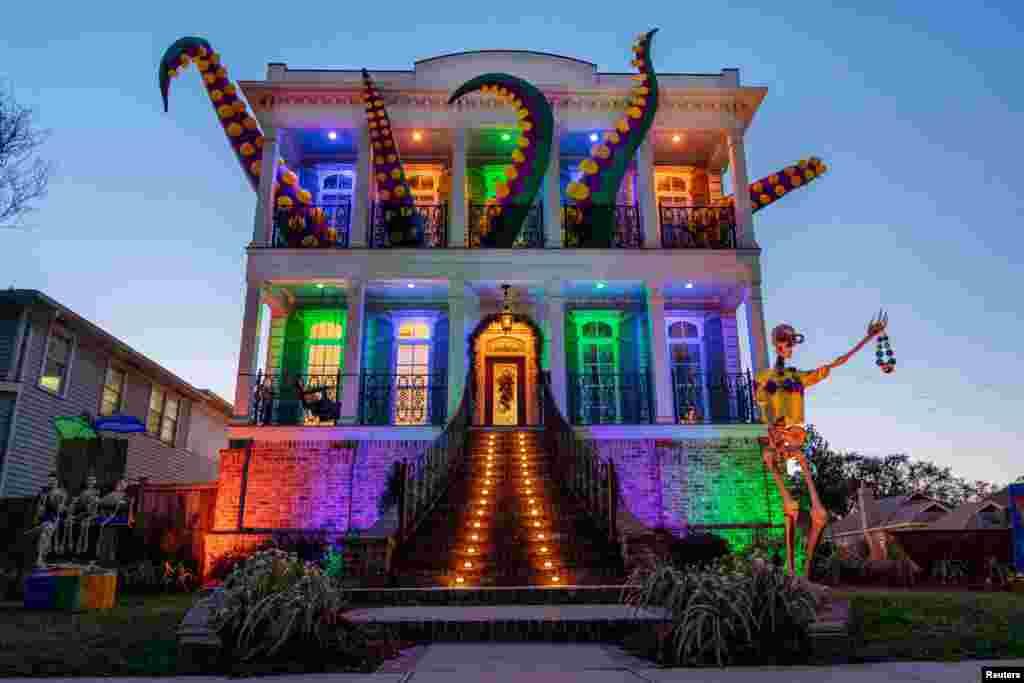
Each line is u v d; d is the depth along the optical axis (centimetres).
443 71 1595
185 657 484
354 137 1633
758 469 1391
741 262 1527
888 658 488
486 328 1558
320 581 509
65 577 803
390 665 469
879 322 665
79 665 470
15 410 1503
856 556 1452
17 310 1554
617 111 1611
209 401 2352
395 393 1573
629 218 1616
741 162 1591
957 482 4659
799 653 482
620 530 957
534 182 1506
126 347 1841
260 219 1507
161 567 1196
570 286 1587
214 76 1555
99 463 1587
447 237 1606
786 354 695
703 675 422
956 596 857
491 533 1042
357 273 1490
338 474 1359
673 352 1677
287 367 1594
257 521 1325
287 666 450
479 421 1603
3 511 1278
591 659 491
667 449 1401
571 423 1432
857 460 4541
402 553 981
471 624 602
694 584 503
